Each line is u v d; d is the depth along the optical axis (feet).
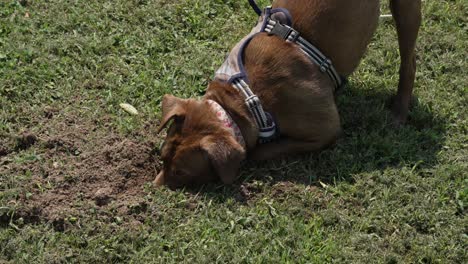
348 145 12.03
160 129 11.46
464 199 11.51
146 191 11.47
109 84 12.48
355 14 11.76
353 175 11.71
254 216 11.30
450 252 11.12
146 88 12.47
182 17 13.28
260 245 11.10
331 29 11.74
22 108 12.16
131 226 11.19
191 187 11.59
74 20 13.12
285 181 11.67
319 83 11.73
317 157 11.90
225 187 11.55
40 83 12.42
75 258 10.97
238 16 13.41
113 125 12.09
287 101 11.64
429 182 11.66
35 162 11.64
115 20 13.21
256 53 11.69
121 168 11.61
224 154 11.28
